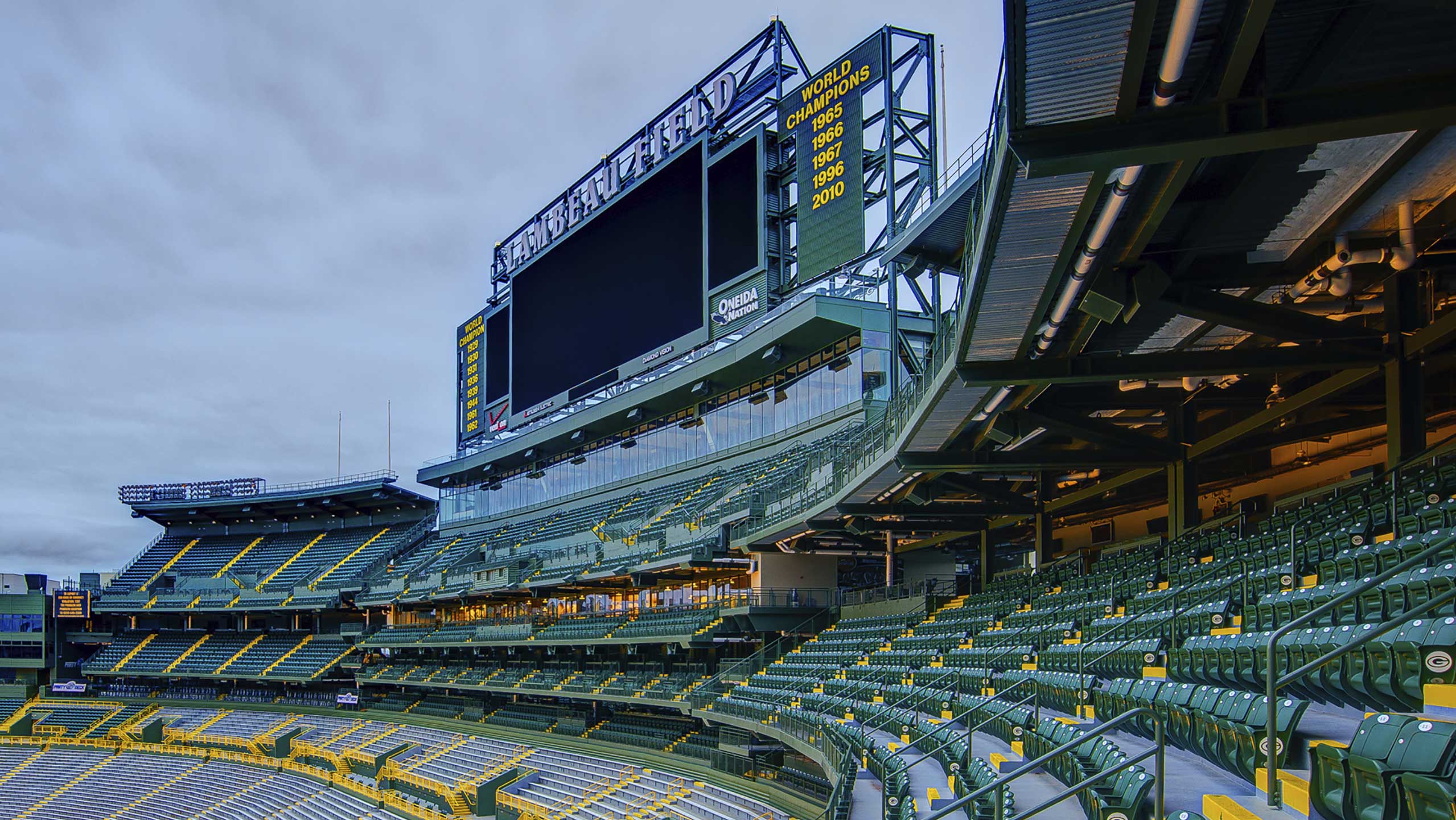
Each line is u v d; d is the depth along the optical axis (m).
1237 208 14.62
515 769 48.97
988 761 18.50
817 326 45.22
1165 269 16.44
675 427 62.09
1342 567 15.85
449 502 86.31
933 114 40.09
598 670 56.81
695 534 48.16
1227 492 34.31
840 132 42.66
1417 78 10.09
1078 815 12.62
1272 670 9.25
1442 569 11.82
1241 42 9.48
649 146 56.50
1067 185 12.12
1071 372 18.84
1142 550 29.45
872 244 43.09
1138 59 9.67
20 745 76.19
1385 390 22.73
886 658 35.88
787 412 51.81
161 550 97.81
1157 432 31.02
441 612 74.12
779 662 43.50
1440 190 14.33
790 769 34.59
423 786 49.81
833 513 36.03
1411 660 10.05
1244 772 10.56
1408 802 7.37
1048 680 20.94
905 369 42.44
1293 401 23.05
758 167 47.41
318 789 58.31
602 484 68.62
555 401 61.91
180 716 77.75
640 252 55.72
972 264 16.08
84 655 89.44
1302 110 10.32
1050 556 35.47
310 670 76.00
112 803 63.72
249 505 91.06
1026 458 27.12
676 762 42.72
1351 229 15.67
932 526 40.88
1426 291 18.55
